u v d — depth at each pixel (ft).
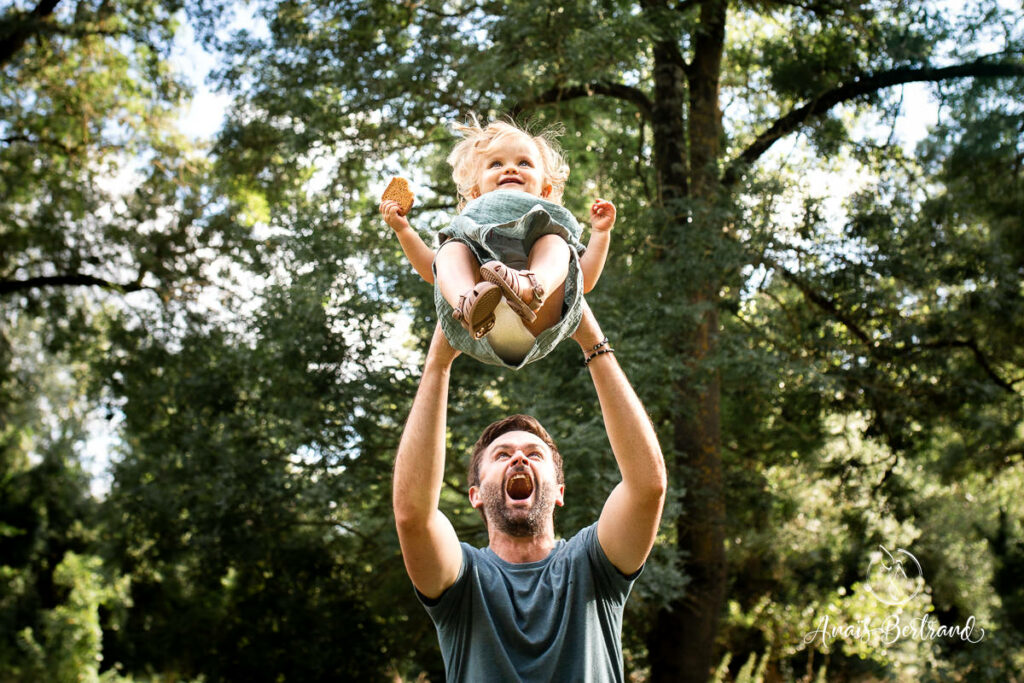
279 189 56.44
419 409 8.97
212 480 43.55
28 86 61.57
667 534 45.93
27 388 63.93
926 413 50.55
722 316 54.90
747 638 62.34
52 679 66.59
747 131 63.26
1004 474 55.42
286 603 47.11
